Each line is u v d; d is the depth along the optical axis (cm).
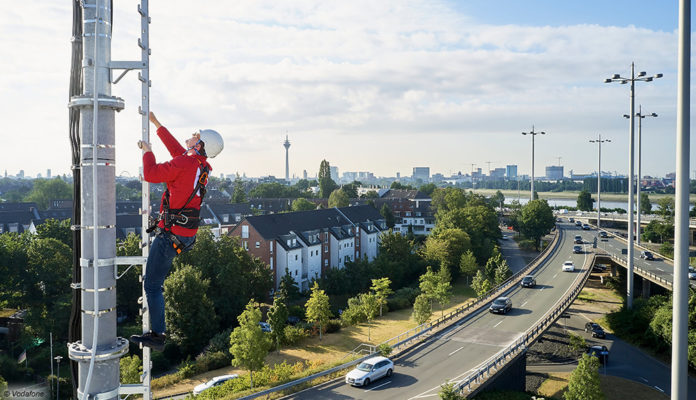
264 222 7925
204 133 657
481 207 11594
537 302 5447
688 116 1758
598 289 8094
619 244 9656
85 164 632
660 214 13738
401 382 3312
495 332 4403
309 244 8244
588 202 17525
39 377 4256
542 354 5097
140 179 649
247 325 4078
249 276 6531
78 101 624
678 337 1795
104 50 632
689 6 1745
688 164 1762
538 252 11438
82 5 627
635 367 4734
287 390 3172
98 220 626
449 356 3812
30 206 13950
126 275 5959
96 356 617
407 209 14888
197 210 628
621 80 6122
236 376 4103
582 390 3434
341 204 14600
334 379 3388
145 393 660
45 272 5594
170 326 5175
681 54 1770
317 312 5447
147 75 646
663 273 6450
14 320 5356
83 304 639
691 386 4281
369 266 7794
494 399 3253
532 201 11912
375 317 6462
